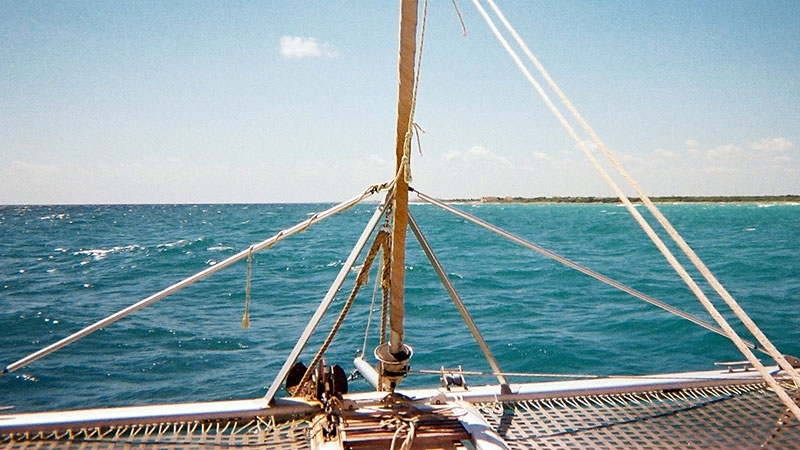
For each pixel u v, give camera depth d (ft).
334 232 181.88
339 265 86.79
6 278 76.33
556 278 72.33
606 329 43.29
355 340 40.22
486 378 32.17
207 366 35.09
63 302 57.72
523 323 45.91
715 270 78.79
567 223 245.65
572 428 13.85
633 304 53.16
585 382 16.11
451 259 97.50
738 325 43.06
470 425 13.03
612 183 8.13
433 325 45.24
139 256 104.37
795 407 6.81
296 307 54.13
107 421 13.26
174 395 30.09
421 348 38.27
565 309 51.67
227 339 41.55
